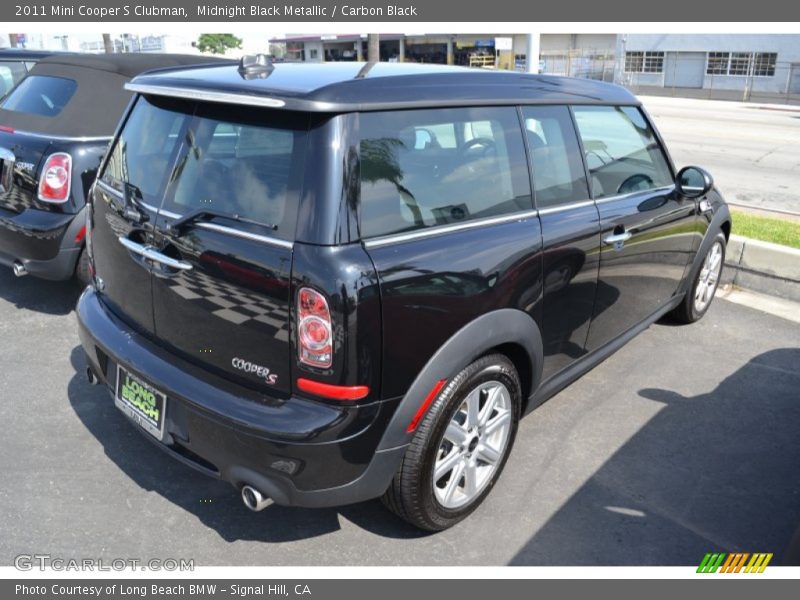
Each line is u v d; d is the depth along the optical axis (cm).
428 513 279
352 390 234
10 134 490
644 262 397
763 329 513
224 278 248
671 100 2992
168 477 325
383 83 258
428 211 262
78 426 362
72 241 470
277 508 308
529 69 1214
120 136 312
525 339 300
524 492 322
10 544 279
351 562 278
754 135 1680
